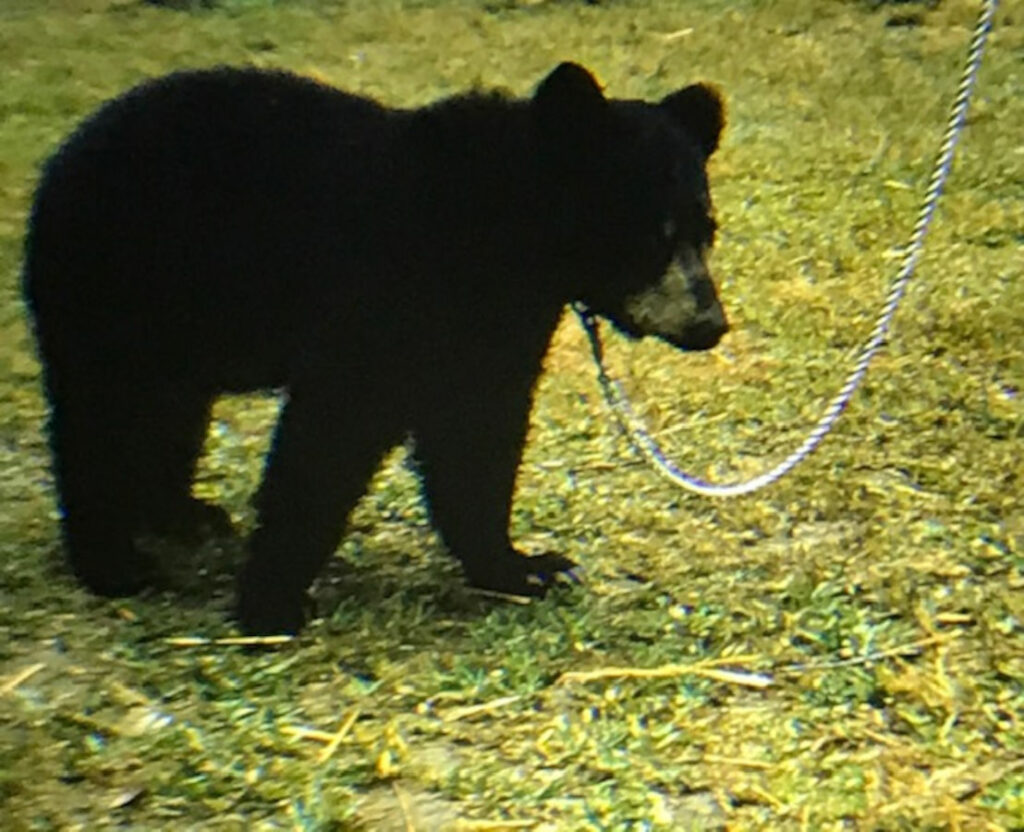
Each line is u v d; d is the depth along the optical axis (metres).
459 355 6.06
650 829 5.12
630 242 5.91
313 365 5.99
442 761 5.51
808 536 7.20
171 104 6.17
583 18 17.64
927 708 5.84
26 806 5.25
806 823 5.16
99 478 6.46
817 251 10.82
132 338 6.19
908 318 9.70
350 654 6.16
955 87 14.66
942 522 7.29
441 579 6.84
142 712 5.79
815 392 8.72
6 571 6.81
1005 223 11.22
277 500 6.08
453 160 5.98
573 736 5.63
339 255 5.98
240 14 17.91
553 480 7.74
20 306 9.95
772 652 6.21
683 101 6.43
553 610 6.51
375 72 15.44
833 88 14.77
